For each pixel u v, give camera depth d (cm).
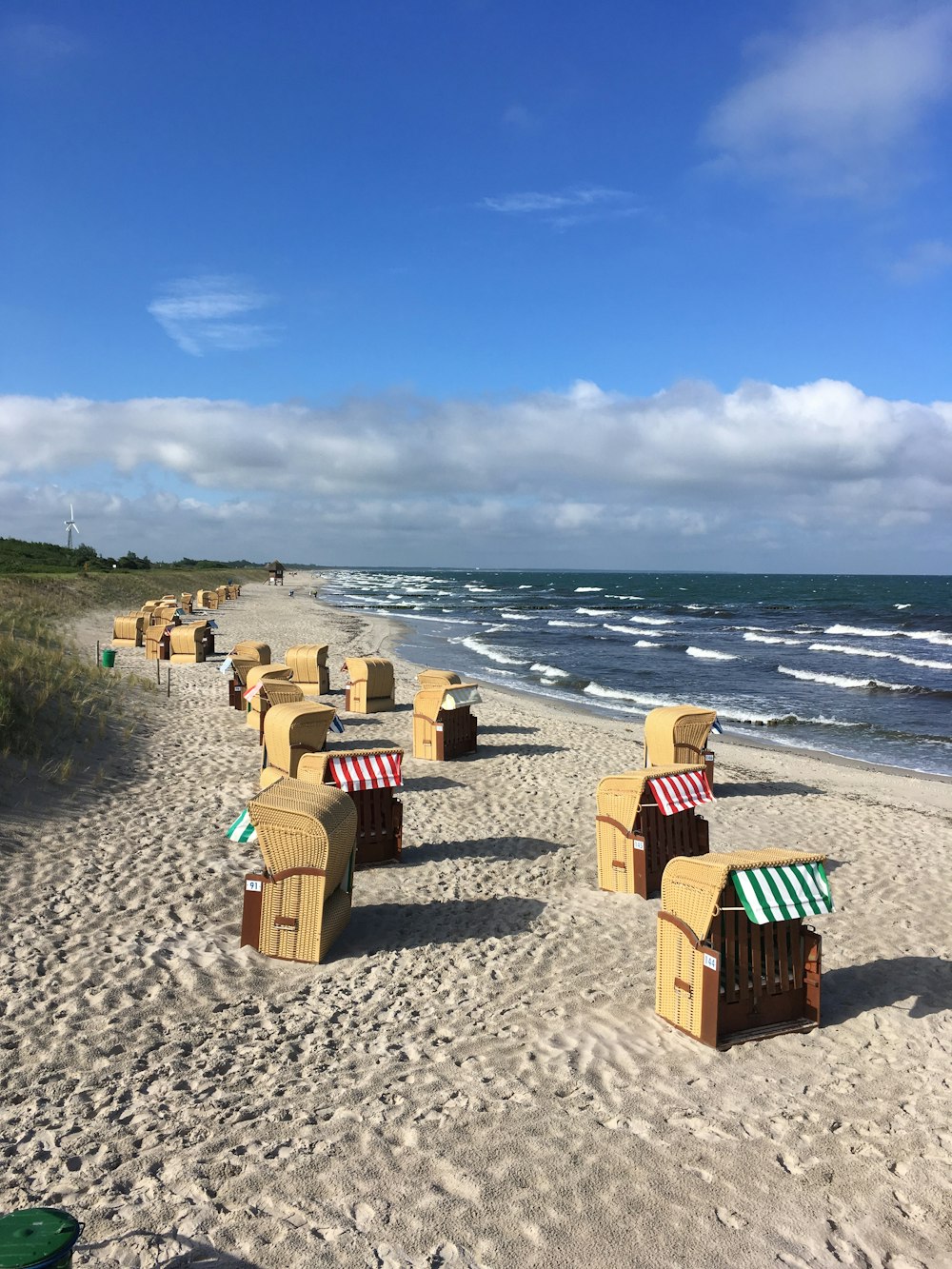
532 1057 566
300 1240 384
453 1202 414
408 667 2981
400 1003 639
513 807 1216
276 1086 520
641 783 877
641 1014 636
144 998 625
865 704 2548
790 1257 393
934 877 997
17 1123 473
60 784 1076
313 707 1184
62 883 818
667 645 4272
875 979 714
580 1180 436
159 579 6869
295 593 9475
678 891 611
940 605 8894
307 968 694
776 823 1205
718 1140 478
